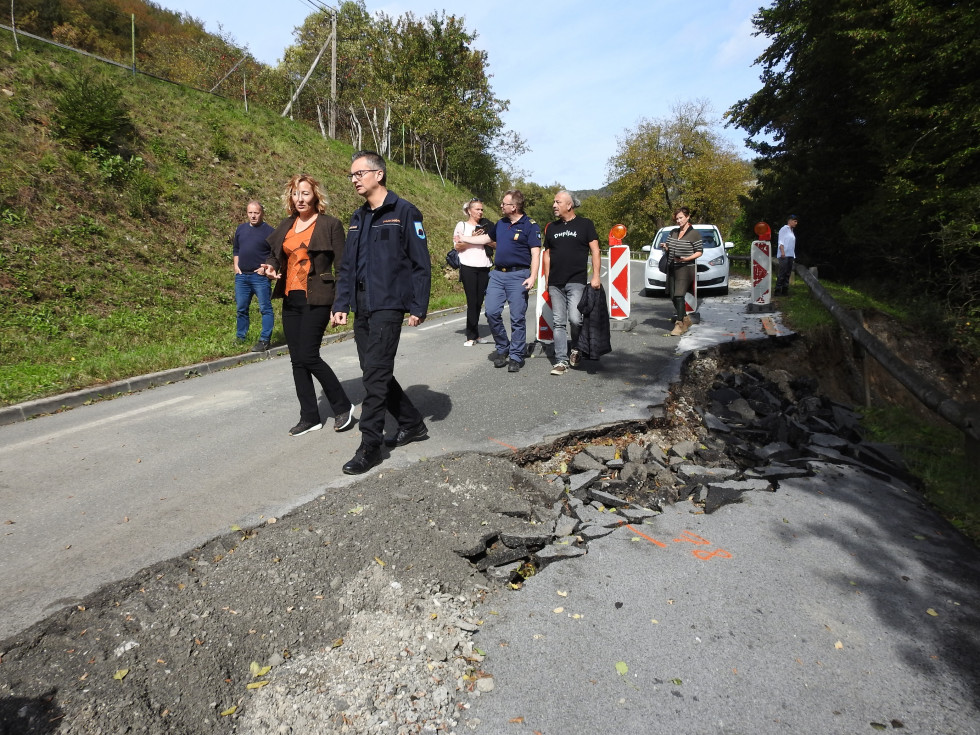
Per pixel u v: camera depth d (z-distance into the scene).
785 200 21.78
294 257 4.63
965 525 3.89
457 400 5.86
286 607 2.69
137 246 11.48
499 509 3.63
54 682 2.21
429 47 37.19
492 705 2.26
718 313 11.23
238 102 21.06
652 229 52.12
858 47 14.68
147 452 4.69
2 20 23.70
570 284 6.57
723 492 4.05
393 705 2.23
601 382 6.39
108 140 13.15
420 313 4.16
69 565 3.01
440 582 2.94
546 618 2.77
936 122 12.55
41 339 8.21
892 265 15.73
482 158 38.75
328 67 31.25
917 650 2.63
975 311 12.62
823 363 9.29
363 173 4.04
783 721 2.22
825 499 4.09
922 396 5.60
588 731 2.15
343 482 3.97
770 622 2.79
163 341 9.17
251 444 4.81
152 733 2.06
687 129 47.97
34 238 10.09
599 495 3.90
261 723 2.14
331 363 8.02
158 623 2.55
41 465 4.45
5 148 11.28
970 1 11.72
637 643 2.61
